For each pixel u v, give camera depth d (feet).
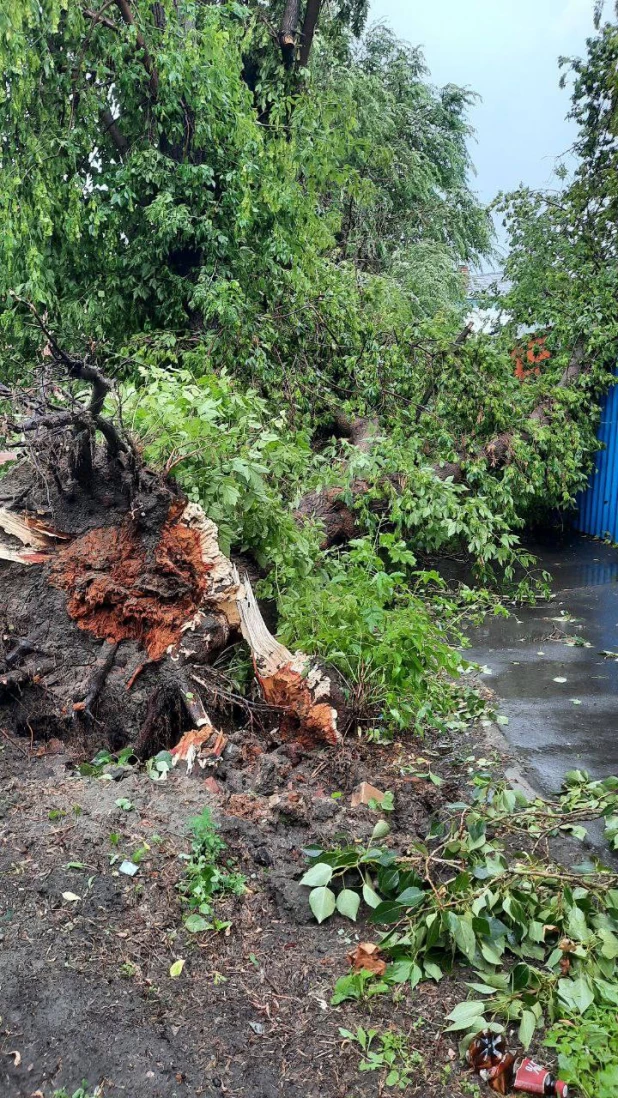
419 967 8.79
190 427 14.93
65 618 13.79
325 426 31.53
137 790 11.38
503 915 9.46
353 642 14.40
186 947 8.82
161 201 27.40
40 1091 7.09
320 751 12.98
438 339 30.71
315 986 8.48
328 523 24.62
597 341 35.50
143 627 13.69
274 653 13.51
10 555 13.85
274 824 10.75
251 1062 7.47
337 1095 7.21
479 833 10.19
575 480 34.94
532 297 39.52
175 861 9.89
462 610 23.82
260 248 30.19
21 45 25.40
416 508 25.02
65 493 14.43
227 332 27.63
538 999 8.21
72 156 27.50
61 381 15.93
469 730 15.55
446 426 30.42
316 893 9.45
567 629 22.71
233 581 13.58
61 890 9.32
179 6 28.99
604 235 39.60
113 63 29.17
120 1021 7.77
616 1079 7.13
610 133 40.16
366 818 11.10
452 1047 7.79
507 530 25.79
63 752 12.81
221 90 28.40
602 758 14.28
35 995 7.95
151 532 13.94
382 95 56.18
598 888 9.45
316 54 43.32
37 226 27.53
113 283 29.01
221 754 12.21
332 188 46.93
